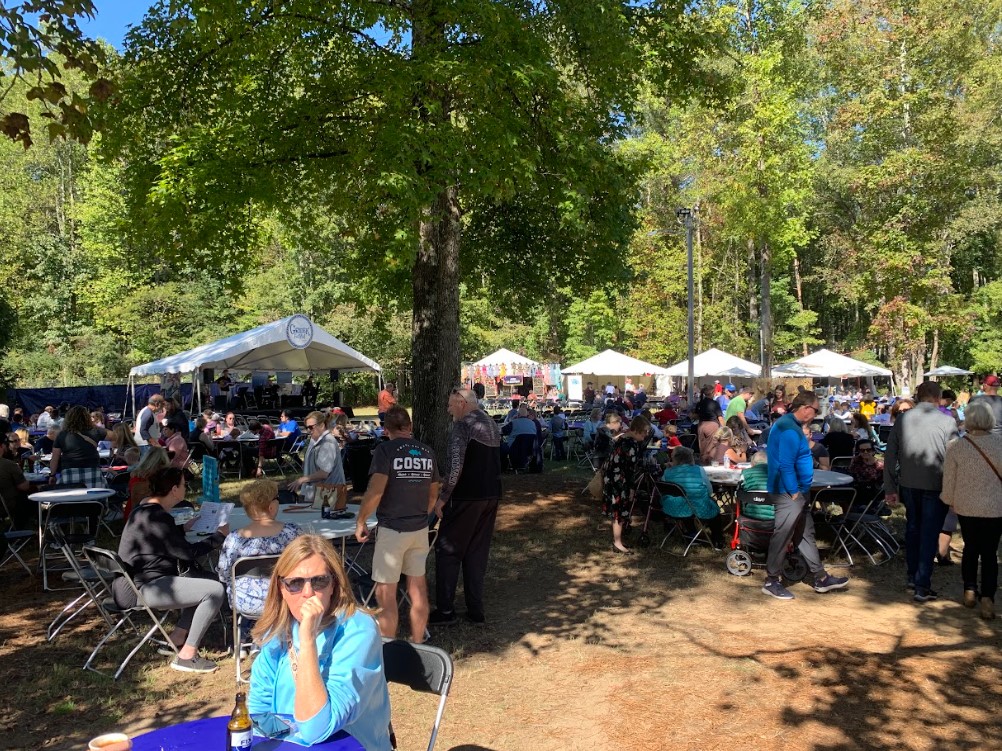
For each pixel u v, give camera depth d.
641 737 4.21
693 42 11.45
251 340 17.86
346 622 2.70
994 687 4.75
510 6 9.69
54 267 39.16
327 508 6.58
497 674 5.14
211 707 4.64
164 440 13.70
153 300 35.28
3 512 7.93
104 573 5.77
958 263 43.81
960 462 6.09
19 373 37.19
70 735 4.29
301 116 9.12
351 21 9.05
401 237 7.95
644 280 42.38
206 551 5.82
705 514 8.25
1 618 6.38
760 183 27.88
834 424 10.38
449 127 8.37
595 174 9.96
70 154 41.22
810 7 28.30
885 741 4.11
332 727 2.49
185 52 9.16
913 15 27.11
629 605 6.64
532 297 14.96
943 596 6.71
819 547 8.61
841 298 41.09
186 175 8.47
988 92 27.20
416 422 10.41
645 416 8.62
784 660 5.27
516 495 12.41
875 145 29.58
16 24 5.12
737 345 40.81
